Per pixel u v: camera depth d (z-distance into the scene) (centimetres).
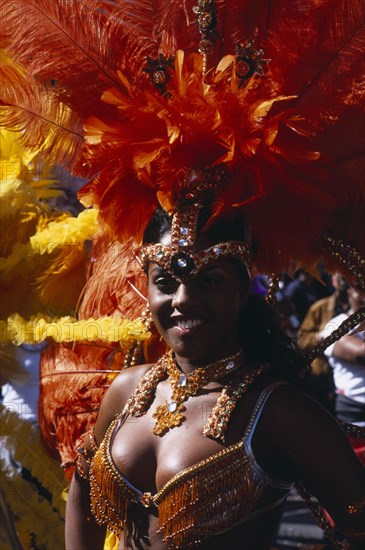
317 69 163
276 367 165
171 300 157
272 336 170
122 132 163
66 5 175
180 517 149
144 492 158
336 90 162
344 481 150
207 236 155
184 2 172
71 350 206
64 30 175
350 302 314
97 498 164
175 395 160
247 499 149
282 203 162
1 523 208
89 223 205
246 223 161
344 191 166
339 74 162
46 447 209
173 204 158
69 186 235
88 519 181
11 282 206
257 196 153
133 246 196
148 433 160
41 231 208
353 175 165
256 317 168
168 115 156
